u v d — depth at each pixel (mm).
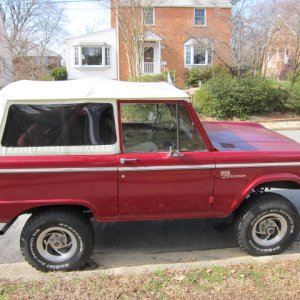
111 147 3990
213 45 27234
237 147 4367
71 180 3951
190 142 4141
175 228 5340
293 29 19781
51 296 3574
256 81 17672
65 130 3945
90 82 4383
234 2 20578
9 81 29953
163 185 4105
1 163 3822
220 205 4262
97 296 3559
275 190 6812
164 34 32094
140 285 3736
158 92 4066
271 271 4020
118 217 4168
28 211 4098
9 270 4289
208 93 17391
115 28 33656
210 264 4262
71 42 34125
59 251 4207
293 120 17062
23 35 32500
